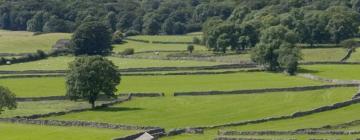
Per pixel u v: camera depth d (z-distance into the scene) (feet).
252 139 640.17
